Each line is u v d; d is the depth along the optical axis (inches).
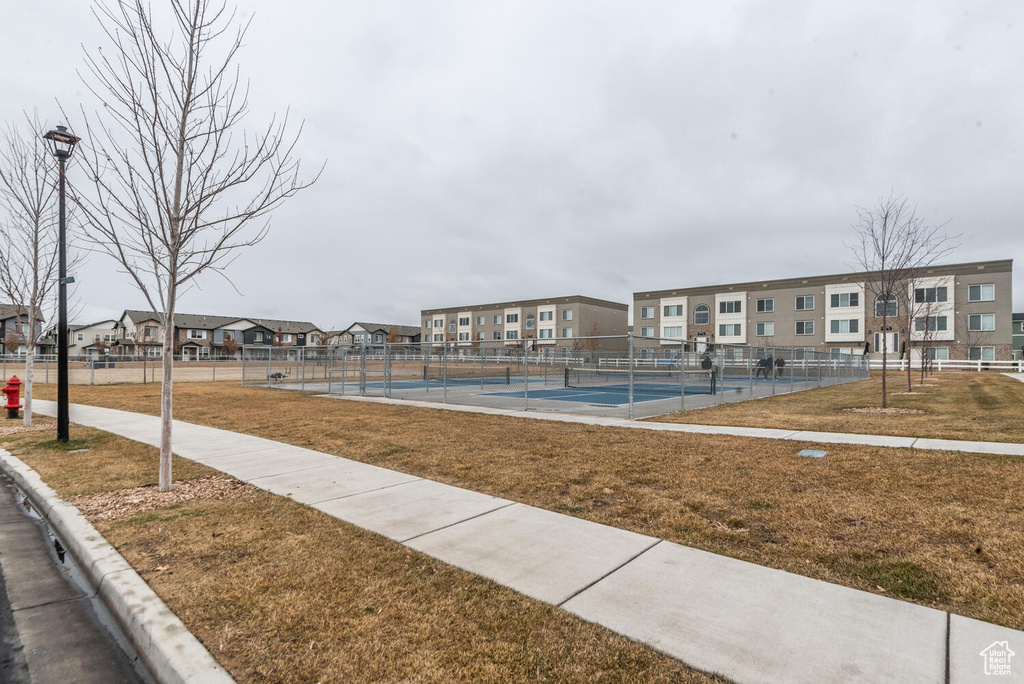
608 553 176.4
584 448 350.6
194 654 122.2
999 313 1662.2
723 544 183.6
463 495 246.2
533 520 210.4
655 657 118.0
